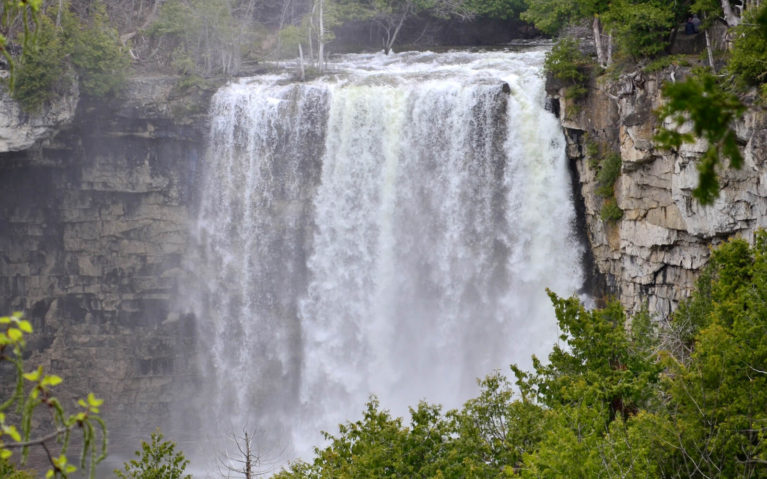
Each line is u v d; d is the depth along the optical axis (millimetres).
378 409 69875
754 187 49094
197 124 71688
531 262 66188
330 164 69875
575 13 64062
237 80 72938
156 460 38438
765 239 39438
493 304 67562
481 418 36844
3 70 65688
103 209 73812
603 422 30438
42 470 67188
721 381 30656
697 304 45188
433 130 67375
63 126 68625
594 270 65000
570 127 62250
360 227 69875
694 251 54969
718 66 53406
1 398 73875
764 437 29953
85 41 68750
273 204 71812
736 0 53875
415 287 69438
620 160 59188
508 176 66125
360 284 70438
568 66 61094
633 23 55594
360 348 70812
